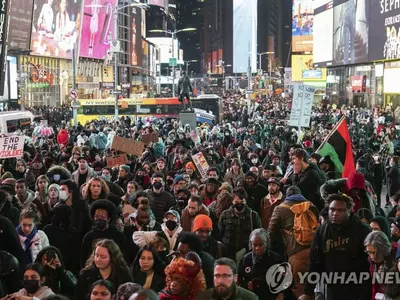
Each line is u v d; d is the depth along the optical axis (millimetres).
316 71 112938
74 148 18469
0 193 9156
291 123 20172
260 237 7660
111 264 6820
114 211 8391
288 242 8555
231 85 197625
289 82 141750
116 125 34719
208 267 7340
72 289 7328
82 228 9562
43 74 70062
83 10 80562
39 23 67812
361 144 24422
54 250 7246
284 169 18531
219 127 33844
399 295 6234
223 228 9414
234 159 14531
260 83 152000
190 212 9656
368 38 65500
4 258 7254
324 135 25000
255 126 31625
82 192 10445
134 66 120000
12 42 54688
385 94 65438
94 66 95438
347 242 6695
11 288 7273
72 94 41781
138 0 120875
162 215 11086
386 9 59312
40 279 6648
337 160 11570
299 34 123562
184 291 6188
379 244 6301
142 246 7641
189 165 14812
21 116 33531
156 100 52906
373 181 18641
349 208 6691
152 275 7203
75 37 78812
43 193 11172
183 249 7332
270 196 10805
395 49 56750
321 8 90562
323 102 80625
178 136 25859
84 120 53219
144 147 20906
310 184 10539
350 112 55719
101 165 15305
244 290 6098
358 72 77688
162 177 11320
